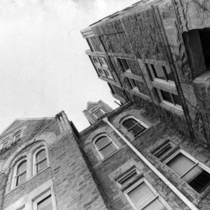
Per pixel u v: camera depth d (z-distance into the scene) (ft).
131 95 35.65
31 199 22.50
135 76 28.94
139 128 31.14
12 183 27.04
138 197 20.92
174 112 23.53
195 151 22.15
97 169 25.89
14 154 32.19
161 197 19.61
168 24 15.62
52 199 21.45
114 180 23.52
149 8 16.81
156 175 21.81
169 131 26.99
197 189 19.30
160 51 19.15
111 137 31.37
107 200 20.62
